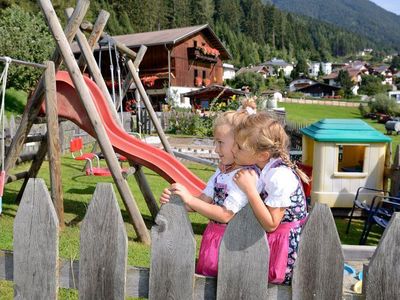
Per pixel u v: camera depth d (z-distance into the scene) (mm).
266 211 2182
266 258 2137
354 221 7391
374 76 129375
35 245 2369
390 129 34562
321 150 7434
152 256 2232
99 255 2297
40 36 29844
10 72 28484
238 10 174125
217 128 2691
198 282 2238
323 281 2115
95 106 5680
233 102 24750
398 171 7066
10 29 28750
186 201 2389
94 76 6328
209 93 36531
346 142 7387
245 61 142000
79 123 5750
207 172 12039
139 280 2305
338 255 2092
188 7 122688
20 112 28750
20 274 2406
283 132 2512
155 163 5863
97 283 2314
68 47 5238
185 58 43125
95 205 2268
